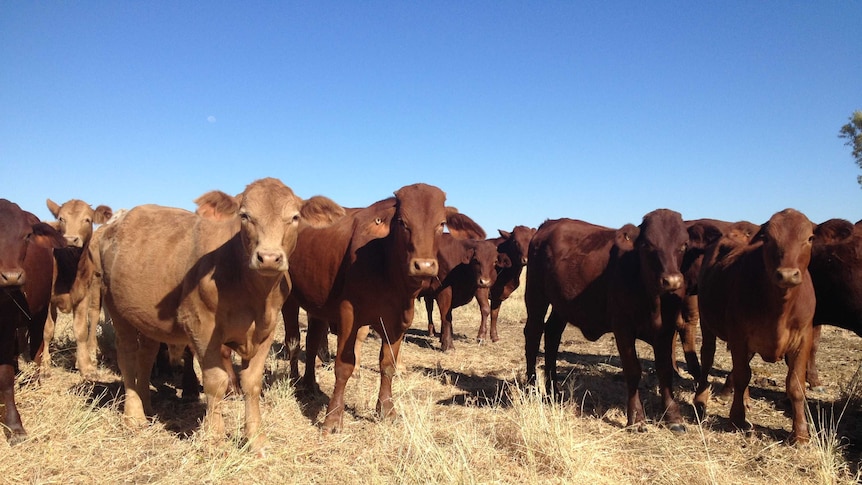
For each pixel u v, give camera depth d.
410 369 9.69
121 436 5.50
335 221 5.54
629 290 6.69
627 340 6.76
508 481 4.71
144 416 6.01
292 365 7.86
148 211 6.28
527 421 5.50
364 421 6.33
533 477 4.74
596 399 7.80
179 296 5.46
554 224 9.00
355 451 5.38
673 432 6.40
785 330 6.04
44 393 6.50
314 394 7.58
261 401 6.74
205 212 4.98
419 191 5.96
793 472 5.23
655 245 6.34
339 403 6.09
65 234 10.50
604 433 6.29
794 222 5.85
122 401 6.66
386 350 6.37
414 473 4.57
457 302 13.67
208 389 5.20
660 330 6.54
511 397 7.48
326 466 5.01
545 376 8.45
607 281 7.24
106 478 4.60
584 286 7.60
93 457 4.96
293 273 7.03
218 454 4.94
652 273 6.38
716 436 6.27
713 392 8.45
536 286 8.66
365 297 6.21
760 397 8.05
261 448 5.11
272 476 4.74
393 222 6.11
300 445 5.45
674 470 5.11
